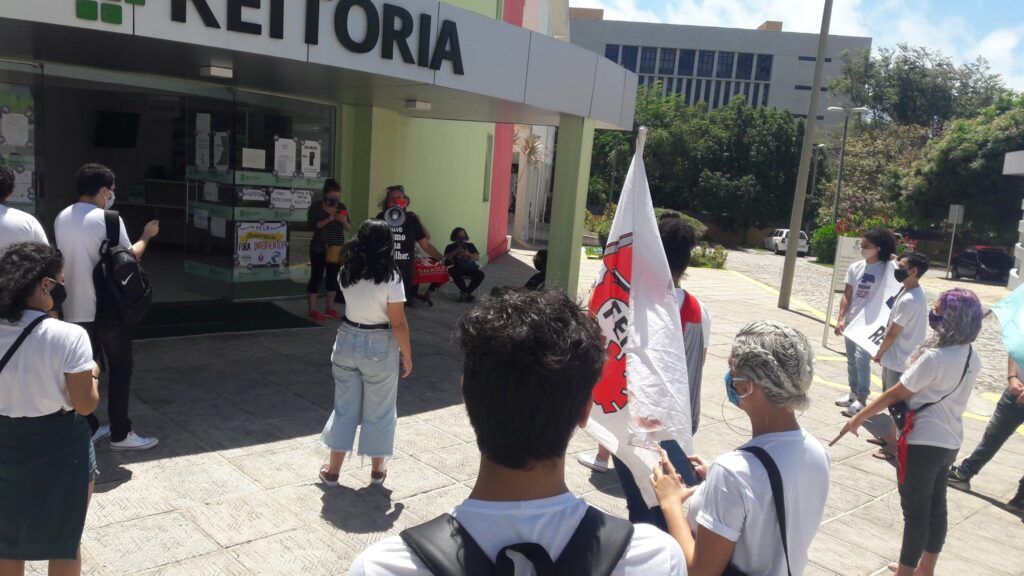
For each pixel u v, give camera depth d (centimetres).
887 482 551
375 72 687
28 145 725
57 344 274
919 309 604
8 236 395
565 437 131
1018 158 2130
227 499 427
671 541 131
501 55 792
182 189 1380
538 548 119
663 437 272
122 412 469
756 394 207
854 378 723
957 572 427
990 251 2933
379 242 428
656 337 284
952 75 5241
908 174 3681
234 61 700
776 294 1759
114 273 439
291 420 559
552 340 129
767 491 194
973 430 733
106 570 347
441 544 119
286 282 1015
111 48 666
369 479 471
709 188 4816
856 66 5450
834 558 430
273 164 972
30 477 274
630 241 308
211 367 669
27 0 527
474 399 132
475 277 1113
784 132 4869
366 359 434
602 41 7819
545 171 4012
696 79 7800
